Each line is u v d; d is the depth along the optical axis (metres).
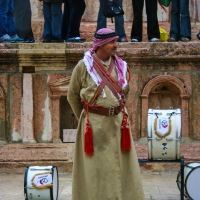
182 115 12.16
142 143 12.09
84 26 14.61
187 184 8.93
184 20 12.91
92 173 7.21
